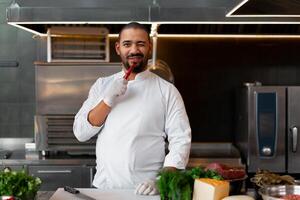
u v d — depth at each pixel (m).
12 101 4.23
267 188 1.94
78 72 3.68
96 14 3.14
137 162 2.35
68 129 3.69
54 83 3.68
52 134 3.69
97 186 2.42
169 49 4.26
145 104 2.37
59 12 3.09
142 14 3.18
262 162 3.64
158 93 2.40
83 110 2.49
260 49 4.25
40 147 3.69
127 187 2.35
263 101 3.61
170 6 3.18
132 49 2.31
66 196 2.03
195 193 1.81
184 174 1.86
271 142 3.62
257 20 3.09
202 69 4.29
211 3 3.16
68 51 3.72
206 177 1.86
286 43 4.25
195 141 4.29
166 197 1.84
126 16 3.17
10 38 4.19
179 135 2.37
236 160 3.62
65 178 3.54
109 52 4.07
